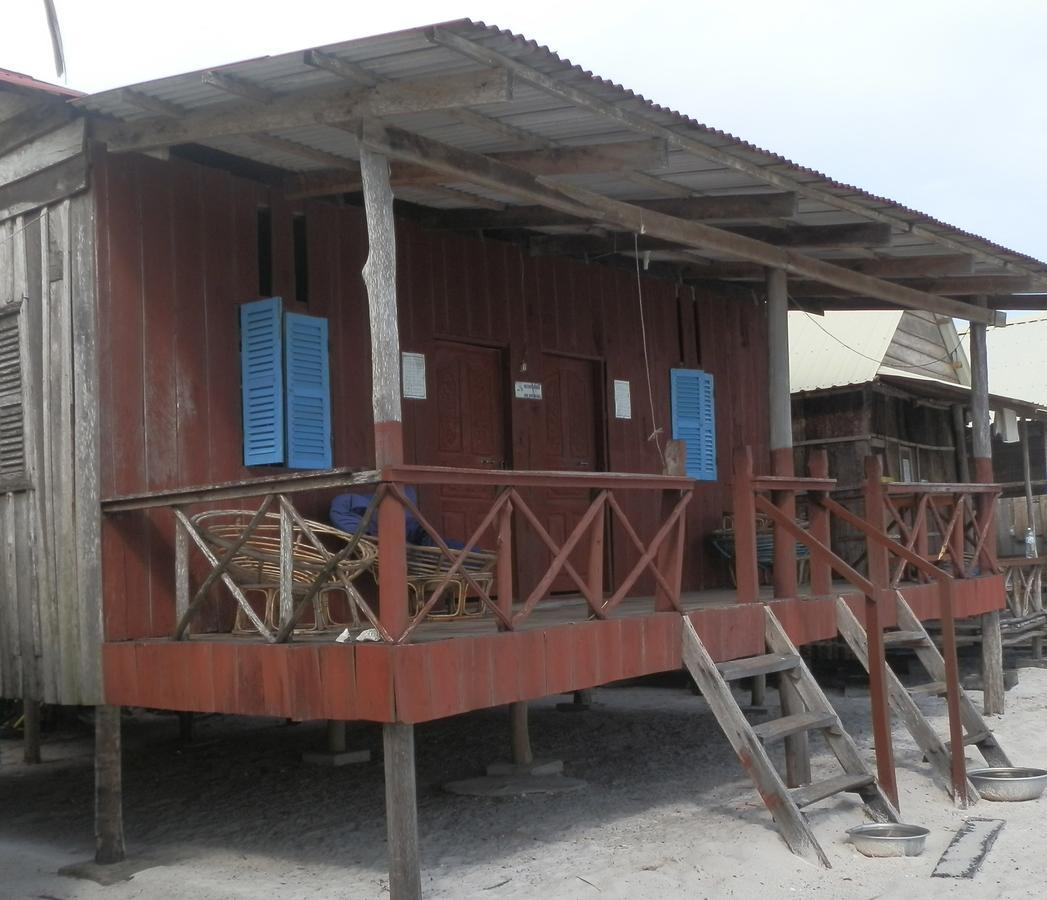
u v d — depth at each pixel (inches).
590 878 242.7
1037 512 653.9
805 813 289.9
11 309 288.4
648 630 272.4
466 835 280.2
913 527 388.5
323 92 236.8
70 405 272.7
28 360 285.1
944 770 312.2
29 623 283.6
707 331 440.5
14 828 309.0
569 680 249.9
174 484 279.9
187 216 287.9
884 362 586.6
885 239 332.2
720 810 297.7
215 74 230.5
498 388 367.9
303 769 358.3
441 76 223.5
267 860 266.5
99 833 267.9
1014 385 720.3
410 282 339.3
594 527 265.0
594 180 292.0
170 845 281.9
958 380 665.6
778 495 332.2
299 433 296.2
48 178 279.7
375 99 230.7
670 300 426.6
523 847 268.5
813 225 339.6
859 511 540.7
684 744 388.5
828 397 557.3
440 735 408.2
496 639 233.0
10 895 251.3
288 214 309.6
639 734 407.8
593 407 397.4
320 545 227.6
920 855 260.2
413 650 215.0
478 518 354.0
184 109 255.6
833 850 263.6
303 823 295.9
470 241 358.0
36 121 280.4
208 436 288.7
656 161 257.4
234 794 330.6
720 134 260.5
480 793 318.0
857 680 501.0
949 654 309.7
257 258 303.1
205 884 250.5
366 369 325.1
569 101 232.1
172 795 332.8
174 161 286.2
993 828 282.4
